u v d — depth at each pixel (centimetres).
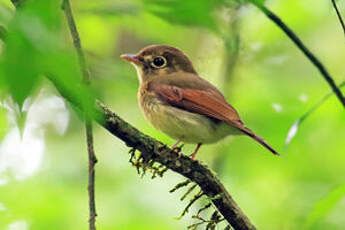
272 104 1402
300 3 1516
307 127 1403
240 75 1451
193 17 734
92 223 635
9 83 380
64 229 1226
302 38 1628
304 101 1405
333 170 1480
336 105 1382
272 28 1522
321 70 784
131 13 816
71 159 1403
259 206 1409
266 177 1467
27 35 379
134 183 1390
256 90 1445
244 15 1193
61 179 1336
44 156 1379
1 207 1195
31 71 380
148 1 729
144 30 1291
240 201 1421
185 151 1407
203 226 1209
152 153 771
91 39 1455
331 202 736
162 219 1309
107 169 1441
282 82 1491
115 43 1600
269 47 1537
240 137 1419
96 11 826
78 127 1430
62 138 1420
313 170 1473
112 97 1382
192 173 796
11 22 388
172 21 745
